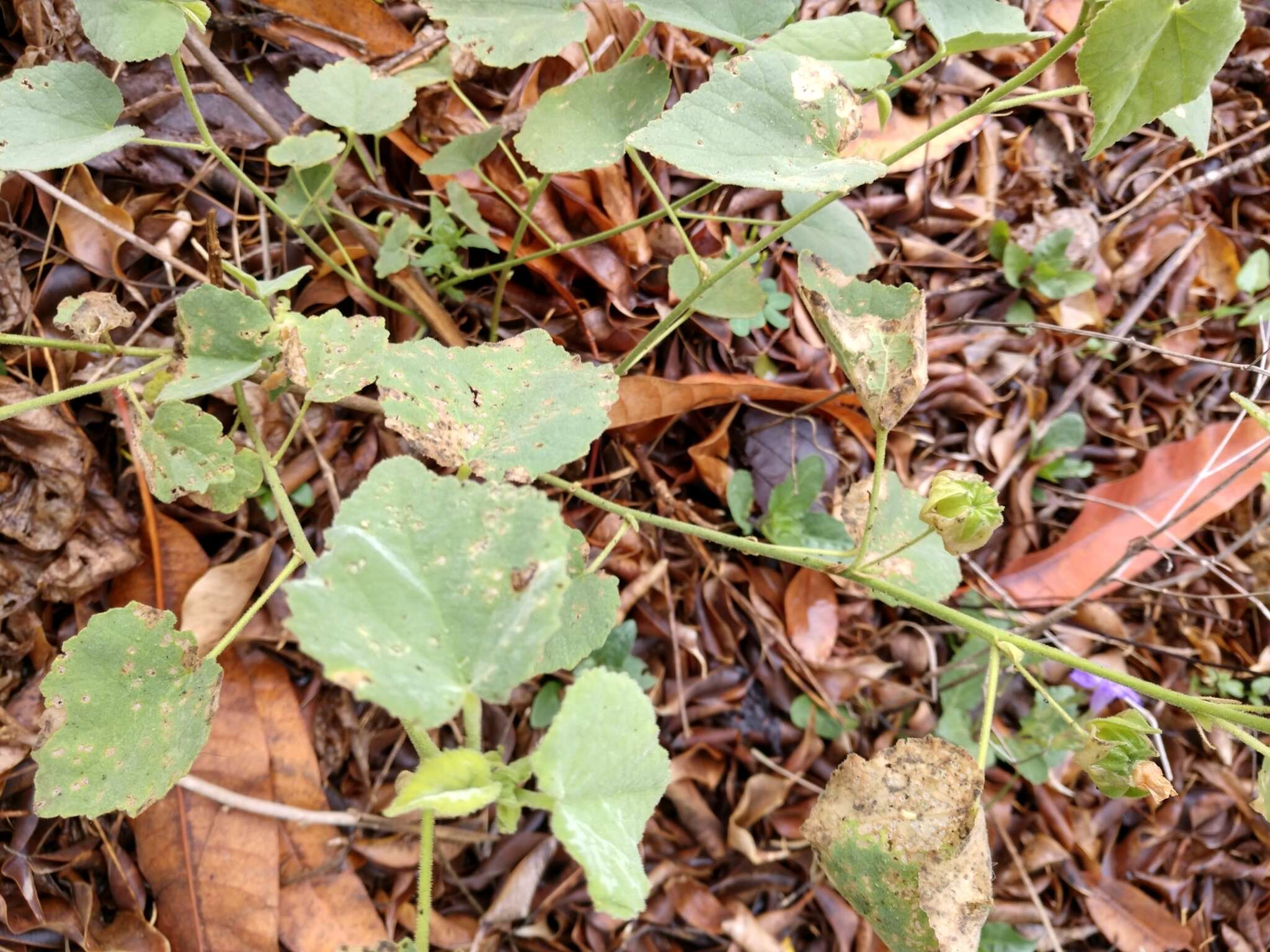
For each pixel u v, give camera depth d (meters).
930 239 0.48
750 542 0.29
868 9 0.46
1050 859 0.45
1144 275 0.51
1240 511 0.50
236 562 0.35
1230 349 0.52
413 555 0.19
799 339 0.43
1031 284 0.48
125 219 0.35
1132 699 0.43
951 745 0.24
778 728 0.43
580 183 0.39
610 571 0.40
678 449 0.43
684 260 0.35
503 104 0.40
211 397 0.35
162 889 0.34
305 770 0.36
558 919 0.40
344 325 0.28
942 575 0.31
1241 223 0.54
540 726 0.39
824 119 0.25
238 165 0.38
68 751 0.24
